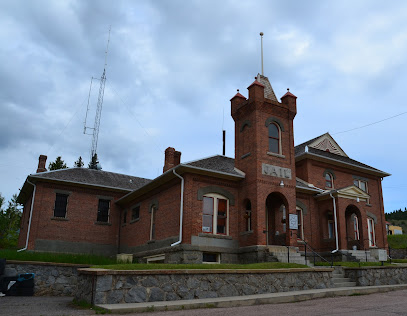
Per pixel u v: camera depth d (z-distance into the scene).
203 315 10.26
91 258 19.36
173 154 31.66
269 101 23.52
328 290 14.91
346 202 25.20
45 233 27.19
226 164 24.48
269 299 13.02
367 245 25.42
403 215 111.94
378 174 32.16
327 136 33.38
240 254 21.59
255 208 21.30
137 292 12.00
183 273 12.97
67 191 28.83
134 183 33.25
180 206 21.17
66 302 13.35
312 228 25.62
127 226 28.73
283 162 23.19
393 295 14.59
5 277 15.85
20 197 31.81
